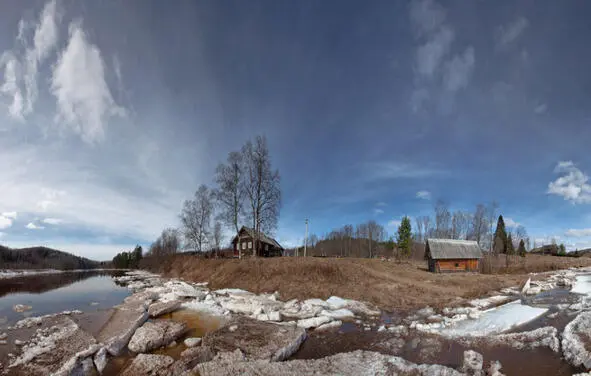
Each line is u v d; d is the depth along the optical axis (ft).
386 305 71.15
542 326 50.93
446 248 143.54
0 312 65.87
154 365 34.83
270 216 133.49
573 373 33.73
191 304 68.23
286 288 84.74
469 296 81.00
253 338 44.16
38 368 32.58
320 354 41.24
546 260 220.84
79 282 151.02
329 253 343.67
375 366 34.55
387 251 296.51
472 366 35.24
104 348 39.04
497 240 227.61
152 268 234.99
